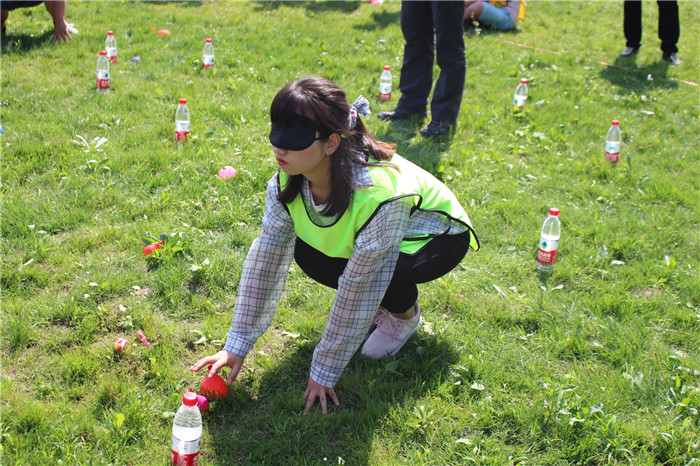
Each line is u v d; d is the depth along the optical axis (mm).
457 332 3617
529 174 5664
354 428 2951
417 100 6688
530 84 8273
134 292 3725
